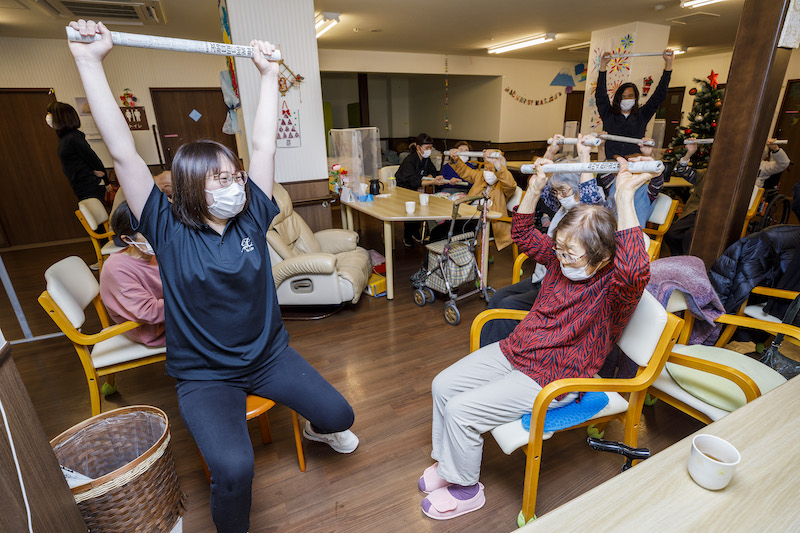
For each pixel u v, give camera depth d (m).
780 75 1.88
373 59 7.21
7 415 0.79
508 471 1.71
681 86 8.38
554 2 4.27
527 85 8.66
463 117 9.49
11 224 5.36
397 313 3.18
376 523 1.48
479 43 6.55
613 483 0.83
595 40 5.79
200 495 1.63
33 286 3.97
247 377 1.46
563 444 1.85
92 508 1.13
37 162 5.37
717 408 1.43
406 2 4.19
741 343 2.46
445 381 1.54
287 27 3.49
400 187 4.76
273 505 1.56
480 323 1.74
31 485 0.84
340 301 3.00
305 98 3.71
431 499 1.50
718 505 0.77
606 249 1.29
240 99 3.48
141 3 3.78
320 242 3.59
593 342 1.39
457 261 2.98
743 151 1.94
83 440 1.38
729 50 7.31
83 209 3.69
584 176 2.01
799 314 1.72
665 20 5.07
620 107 3.86
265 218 1.45
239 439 1.24
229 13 3.31
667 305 1.73
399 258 4.52
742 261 1.97
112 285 1.75
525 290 2.31
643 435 1.88
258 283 1.38
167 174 2.74
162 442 1.27
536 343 1.46
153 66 5.79
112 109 1.13
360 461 1.77
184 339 1.36
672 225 3.70
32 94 5.18
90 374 1.83
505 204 4.02
